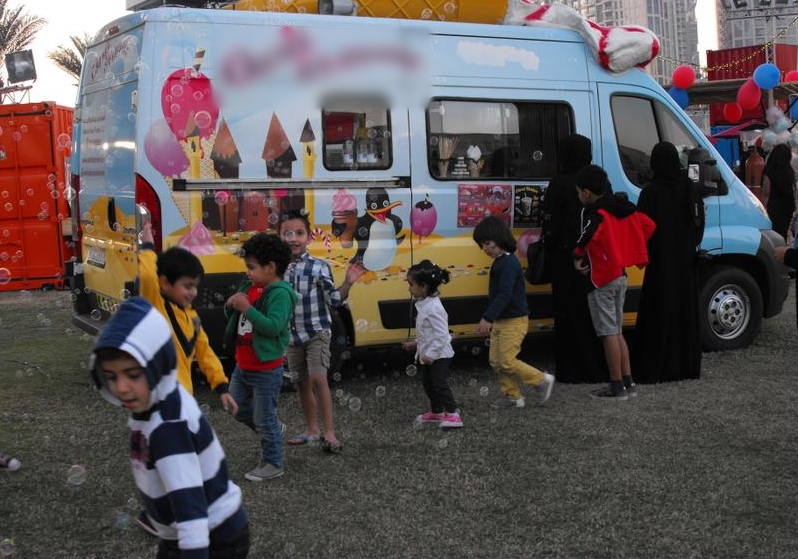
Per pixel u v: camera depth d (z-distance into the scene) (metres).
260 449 5.64
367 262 7.05
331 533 4.33
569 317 7.25
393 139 7.14
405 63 7.20
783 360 8.05
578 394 6.97
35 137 14.12
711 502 4.67
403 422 6.21
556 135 7.77
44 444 5.77
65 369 8.03
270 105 6.76
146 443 2.47
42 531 4.38
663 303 7.24
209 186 6.59
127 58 6.77
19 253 14.16
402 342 7.22
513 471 5.17
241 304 4.81
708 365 7.89
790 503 4.65
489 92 7.50
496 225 6.42
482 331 6.37
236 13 6.73
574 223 7.14
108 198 7.13
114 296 7.14
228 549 2.64
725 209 8.47
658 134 8.24
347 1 7.31
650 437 5.79
